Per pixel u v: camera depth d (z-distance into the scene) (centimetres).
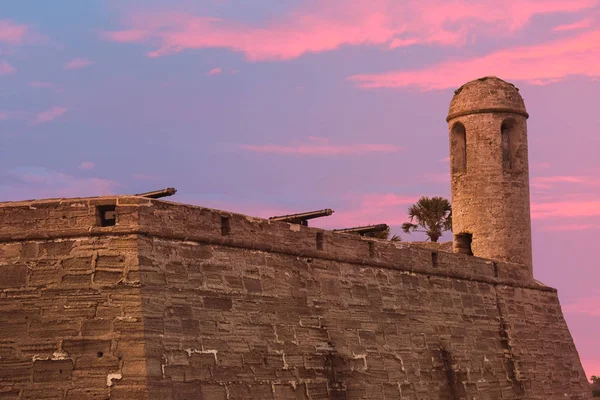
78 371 2633
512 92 4584
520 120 4594
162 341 2694
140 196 2856
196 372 2767
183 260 2845
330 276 3400
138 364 2611
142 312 2661
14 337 2692
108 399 2595
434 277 3934
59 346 2661
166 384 2656
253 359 2977
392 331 3622
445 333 3903
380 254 3666
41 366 2655
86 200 2755
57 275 2714
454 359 3903
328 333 3316
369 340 3491
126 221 2734
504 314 4306
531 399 4312
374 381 3450
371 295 3572
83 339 2652
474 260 4200
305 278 3288
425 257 3906
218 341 2877
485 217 4484
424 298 3844
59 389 2630
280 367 3066
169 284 2775
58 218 2753
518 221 4522
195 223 2909
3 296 2728
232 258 3017
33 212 2767
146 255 2730
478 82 4591
